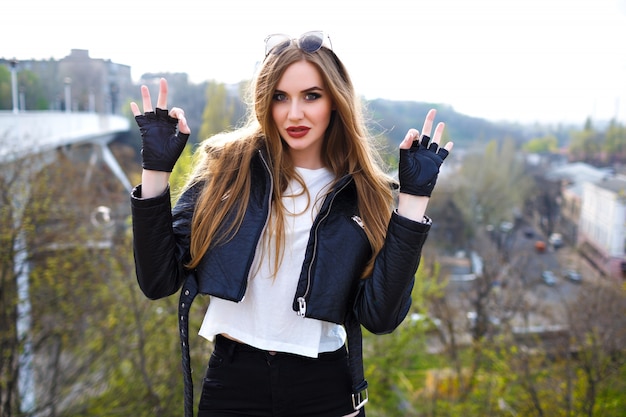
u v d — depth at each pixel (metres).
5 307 9.91
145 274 1.56
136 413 10.04
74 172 13.69
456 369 13.56
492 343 12.64
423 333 14.30
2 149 10.05
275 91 1.62
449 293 17.88
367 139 1.77
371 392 13.99
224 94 10.56
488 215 34.56
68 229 11.42
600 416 10.38
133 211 1.51
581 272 24.14
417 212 1.55
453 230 34.50
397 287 1.54
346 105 1.64
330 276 1.57
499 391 11.45
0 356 9.76
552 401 10.52
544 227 34.75
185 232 1.65
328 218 1.64
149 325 10.47
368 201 1.68
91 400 10.45
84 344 11.12
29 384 11.10
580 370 10.79
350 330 1.66
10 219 9.92
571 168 37.19
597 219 26.97
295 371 1.64
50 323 11.02
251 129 1.73
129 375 10.51
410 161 1.56
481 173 35.12
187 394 1.62
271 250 1.63
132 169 19.75
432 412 12.85
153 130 1.53
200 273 1.59
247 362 1.64
